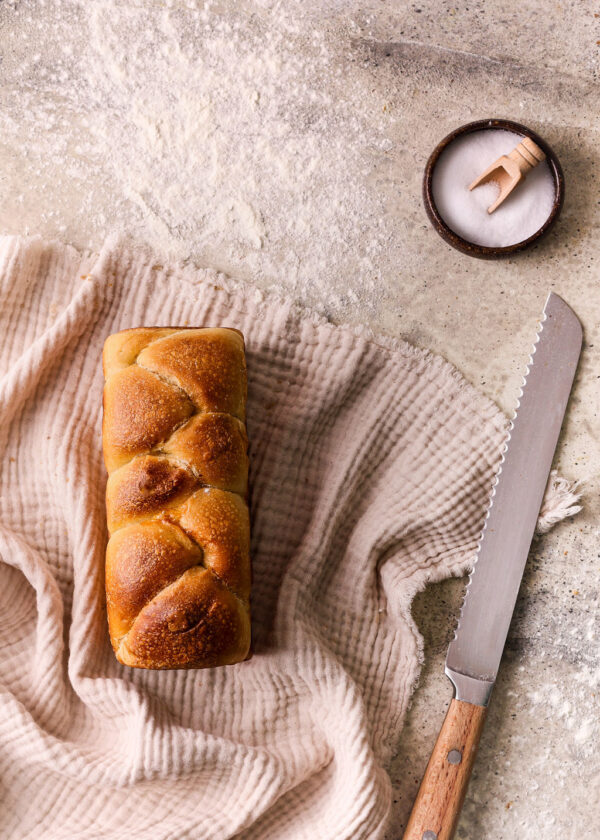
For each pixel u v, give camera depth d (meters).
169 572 0.58
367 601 0.67
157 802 0.64
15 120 0.67
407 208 0.67
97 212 0.67
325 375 0.67
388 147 0.67
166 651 0.58
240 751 0.63
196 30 0.67
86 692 0.64
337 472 0.67
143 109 0.67
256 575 0.66
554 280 0.67
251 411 0.66
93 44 0.67
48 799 0.64
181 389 0.60
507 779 0.66
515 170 0.63
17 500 0.65
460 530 0.67
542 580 0.67
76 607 0.64
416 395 0.67
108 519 0.60
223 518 0.59
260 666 0.65
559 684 0.67
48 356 0.65
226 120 0.67
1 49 0.67
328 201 0.67
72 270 0.67
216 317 0.67
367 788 0.63
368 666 0.66
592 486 0.67
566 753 0.67
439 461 0.67
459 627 0.65
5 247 0.65
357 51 0.67
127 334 0.61
